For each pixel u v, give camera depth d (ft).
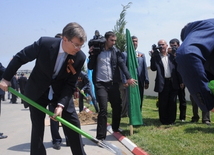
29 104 10.69
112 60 17.20
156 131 18.57
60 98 10.34
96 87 17.08
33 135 10.75
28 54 9.91
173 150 13.80
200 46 5.78
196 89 5.78
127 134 18.17
